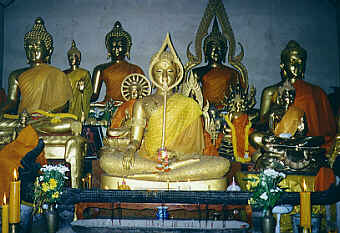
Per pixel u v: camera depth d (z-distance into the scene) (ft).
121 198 16.26
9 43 30.14
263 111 26.53
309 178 20.10
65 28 30.35
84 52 30.09
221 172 20.07
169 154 21.02
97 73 28.66
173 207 17.90
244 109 25.46
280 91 23.68
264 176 15.80
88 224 16.51
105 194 16.37
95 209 20.13
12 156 16.93
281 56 27.63
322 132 25.49
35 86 25.23
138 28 30.35
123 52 29.30
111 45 29.22
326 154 22.71
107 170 20.49
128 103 24.98
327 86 29.55
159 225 16.38
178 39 30.12
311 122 25.26
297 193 16.16
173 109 22.38
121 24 30.42
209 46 29.14
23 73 25.86
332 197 16.28
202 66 29.53
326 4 30.01
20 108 25.17
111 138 23.11
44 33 27.66
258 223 16.10
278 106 23.89
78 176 21.07
